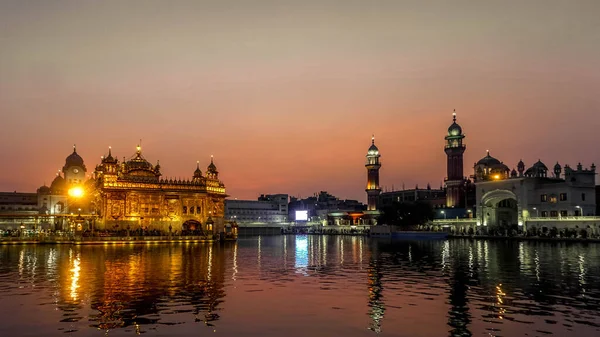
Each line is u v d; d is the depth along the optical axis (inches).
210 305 1120.8
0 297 1213.7
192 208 4498.0
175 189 4411.9
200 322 958.4
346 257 2508.6
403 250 3134.8
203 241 4151.1
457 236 5664.4
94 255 2561.5
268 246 3725.4
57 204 6397.6
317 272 1776.6
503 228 5344.5
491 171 5812.0
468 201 6820.9
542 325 936.9
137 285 1417.3
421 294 1277.1
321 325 939.3
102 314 1024.2
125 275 1651.1
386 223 6422.2
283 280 1546.5
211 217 4611.2
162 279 1551.4
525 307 1102.4
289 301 1173.7
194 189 4498.0
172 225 4384.8
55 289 1337.4
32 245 3587.6
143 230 4104.3
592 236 4138.8
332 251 3046.3
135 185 4274.1
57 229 5049.2
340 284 1461.6
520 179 5152.6
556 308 1089.4
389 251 3029.0
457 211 6471.5
